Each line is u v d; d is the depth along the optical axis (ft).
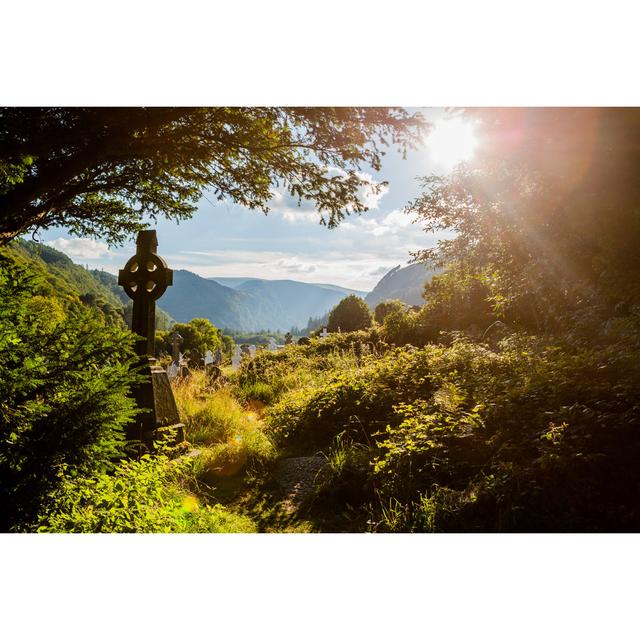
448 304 44.45
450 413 17.51
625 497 11.44
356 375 27.55
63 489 10.02
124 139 16.74
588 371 17.12
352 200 17.87
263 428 25.75
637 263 20.47
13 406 9.45
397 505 13.52
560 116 16.57
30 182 16.35
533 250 24.61
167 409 21.43
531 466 12.71
